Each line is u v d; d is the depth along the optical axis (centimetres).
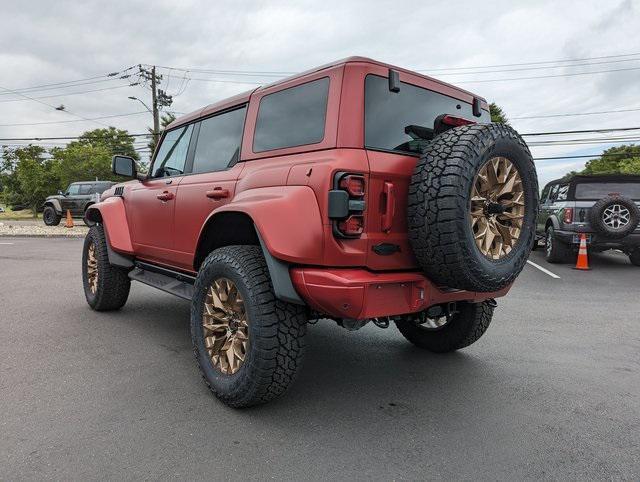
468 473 234
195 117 427
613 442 267
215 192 347
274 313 281
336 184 262
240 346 303
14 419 283
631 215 925
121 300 543
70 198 2094
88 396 317
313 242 263
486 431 278
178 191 403
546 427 284
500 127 285
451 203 259
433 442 264
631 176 977
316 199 266
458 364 396
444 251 265
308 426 281
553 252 1045
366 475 231
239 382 289
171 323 505
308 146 291
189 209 386
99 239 528
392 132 295
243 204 300
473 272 270
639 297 692
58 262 990
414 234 276
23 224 2422
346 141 273
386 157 280
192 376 356
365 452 253
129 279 537
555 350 438
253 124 344
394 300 275
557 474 234
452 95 348
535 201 307
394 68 304
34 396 316
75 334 461
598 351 436
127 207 499
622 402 322
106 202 529
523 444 263
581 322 544
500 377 367
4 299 623
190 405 306
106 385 337
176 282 427
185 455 246
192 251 388
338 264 264
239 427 278
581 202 972
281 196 281
